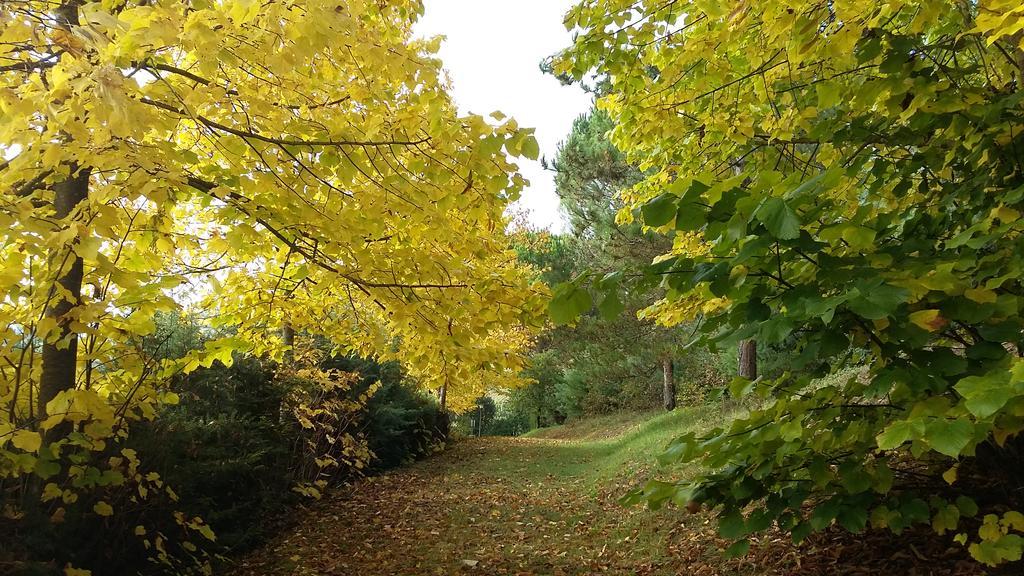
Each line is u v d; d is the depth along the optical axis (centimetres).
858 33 268
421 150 314
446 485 945
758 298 208
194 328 623
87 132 226
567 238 1919
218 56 238
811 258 208
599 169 1354
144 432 446
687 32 393
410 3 396
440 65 350
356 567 523
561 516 671
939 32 328
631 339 1456
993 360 189
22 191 298
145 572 429
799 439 221
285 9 246
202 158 382
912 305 200
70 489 346
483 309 349
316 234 333
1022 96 221
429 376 412
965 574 271
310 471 810
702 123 442
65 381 334
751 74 367
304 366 836
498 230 421
